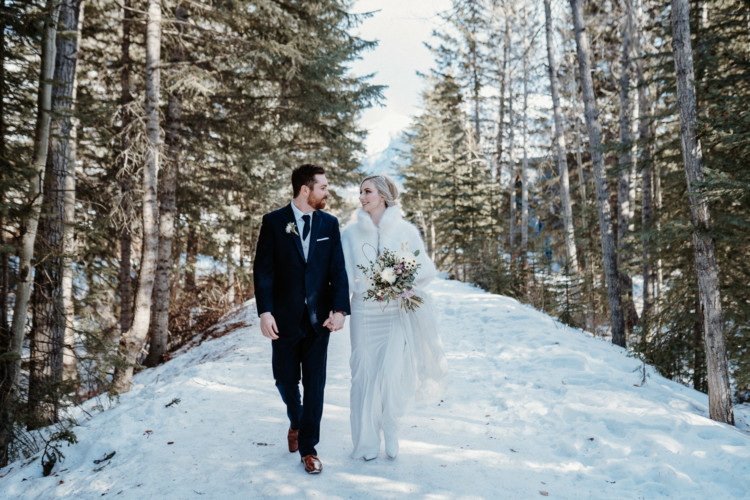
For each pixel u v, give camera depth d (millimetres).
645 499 2775
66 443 3746
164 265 10383
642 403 4383
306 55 10398
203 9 9648
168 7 9359
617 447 3479
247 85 11305
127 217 9000
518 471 3117
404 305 3217
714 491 2863
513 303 11305
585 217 17594
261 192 13078
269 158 12719
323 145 15531
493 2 19469
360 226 3328
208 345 9570
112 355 6047
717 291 4578
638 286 21516
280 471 3025
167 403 4531
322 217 3111
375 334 3277
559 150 14508
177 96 10375
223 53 10312
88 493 2857
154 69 8469
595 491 2863
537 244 20047
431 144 28516
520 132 22781
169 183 10406
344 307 2996
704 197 4484
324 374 3070
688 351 8977
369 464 3146
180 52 10320
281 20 9805
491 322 8969
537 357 6266
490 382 5336
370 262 3221
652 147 11438
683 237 8422
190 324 13352
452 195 22094
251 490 2797
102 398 5832
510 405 4484
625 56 13117
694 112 4676
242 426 3947
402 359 3234
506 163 25578
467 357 6555
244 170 12453
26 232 4945
